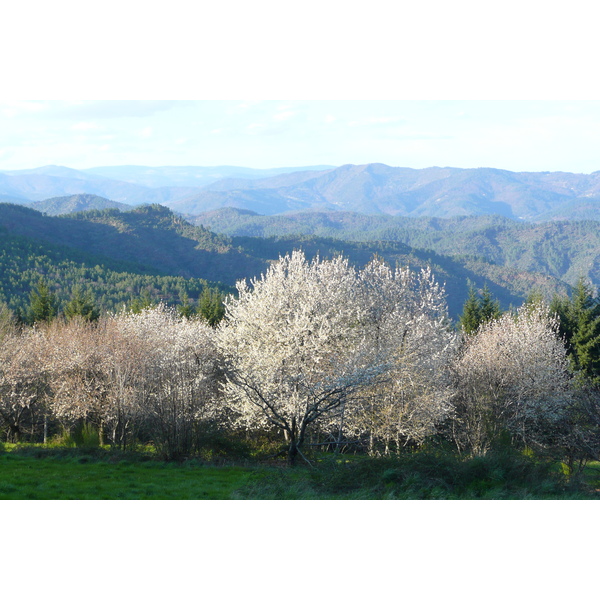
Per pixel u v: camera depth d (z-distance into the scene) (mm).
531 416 33344
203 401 26641
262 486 17078
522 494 15938
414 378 29672
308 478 18406
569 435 20297
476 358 37875
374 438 29000
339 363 25906
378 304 33125
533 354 39125
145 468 21422
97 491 16734
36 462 21719
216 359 33281
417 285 37031
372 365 25250
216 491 17203
